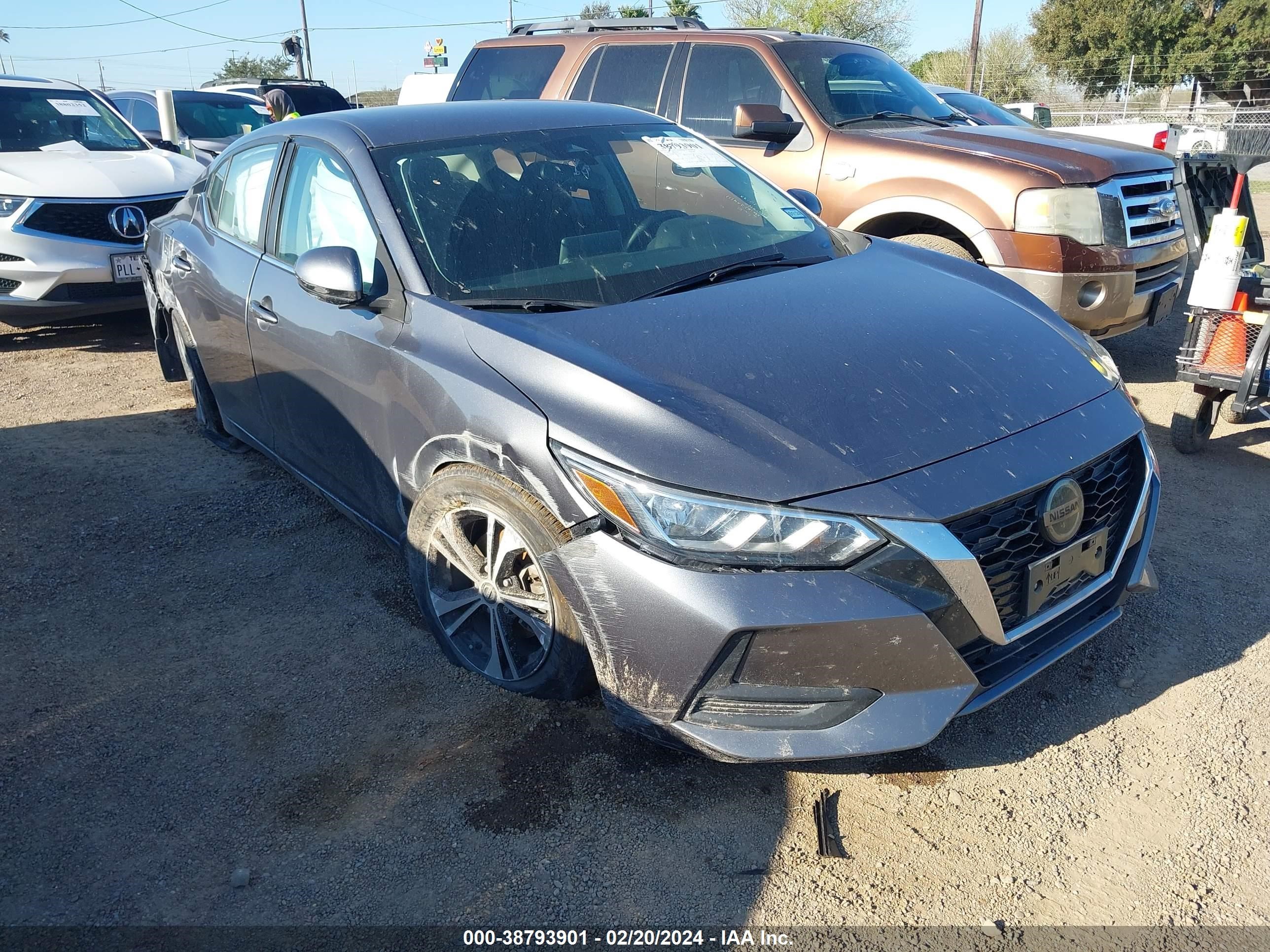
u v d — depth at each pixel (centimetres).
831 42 642
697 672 226
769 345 265
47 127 757
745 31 648
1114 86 3781
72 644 326
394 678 305
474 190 325
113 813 251
